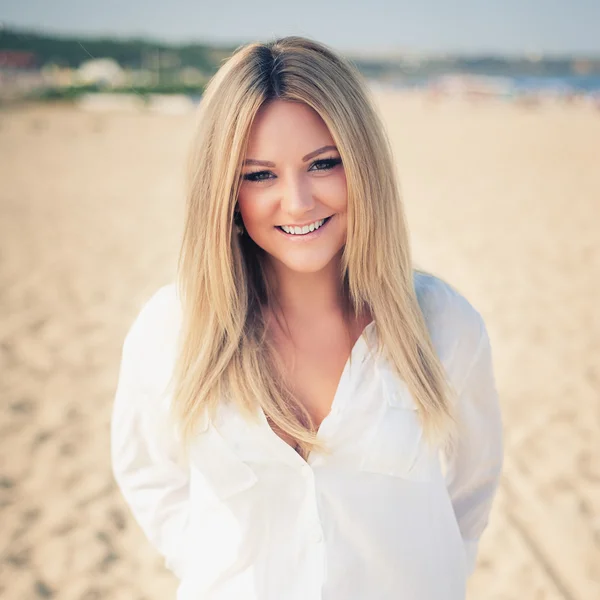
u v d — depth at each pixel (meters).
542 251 8.73
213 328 1.38
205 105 1.32
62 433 4.27
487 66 82.56
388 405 1.34
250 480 1.33
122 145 19.48
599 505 3.53
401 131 23.00
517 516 3.46
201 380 1.36
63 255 8.54
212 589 1.35
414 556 1.33
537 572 3.08
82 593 2.98
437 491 1.40
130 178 14.41
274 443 1.29
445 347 1.47
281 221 1.30
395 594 1.32
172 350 1.46
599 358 5.37
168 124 25.08
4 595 2.96
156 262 8.27
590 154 17.59
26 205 11.59
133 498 1.63
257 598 1.31
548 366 5.23
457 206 11.52
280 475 1.32
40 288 7.23
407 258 1.41
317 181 1.28
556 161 16.50
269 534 1.33
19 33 52.69
